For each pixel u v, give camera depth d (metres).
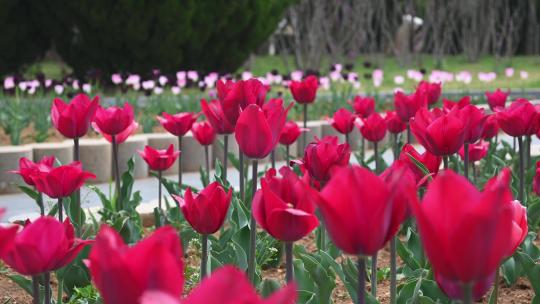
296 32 20.98
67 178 2.98
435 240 1.23
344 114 5.08
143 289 1.09
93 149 7.52
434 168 3.01
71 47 15.46
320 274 2.65
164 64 15.04
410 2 25.53
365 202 1.42
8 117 9.26
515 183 4.84
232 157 5.42
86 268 3.56
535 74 21.52
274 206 1.87
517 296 3.42
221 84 3.35
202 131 4.90
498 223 1.22
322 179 2.89
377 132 4.95
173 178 7.76
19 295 3.70
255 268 3.05
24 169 3.27
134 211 4.63
